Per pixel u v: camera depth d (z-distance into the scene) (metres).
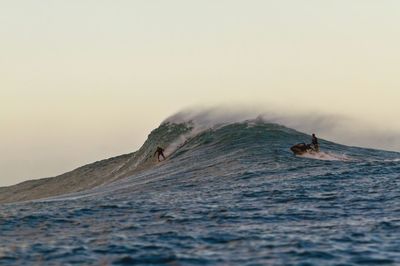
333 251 56.69
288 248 58.41
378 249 57.19
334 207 85.44
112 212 89.69
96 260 55.47
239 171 144.12
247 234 66.50
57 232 73.44
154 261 54.44
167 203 97.38
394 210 80.50
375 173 125.12
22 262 55.31
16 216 88.88
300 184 113.81
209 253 57.06
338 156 173.62
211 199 100.19
